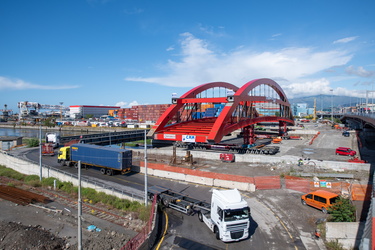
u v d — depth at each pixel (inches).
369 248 473.7
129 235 897.5
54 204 1250.0
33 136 5017.2
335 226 725.3
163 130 2477.9
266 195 1175.0
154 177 1576.0
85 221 1034.7
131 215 1065.5
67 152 1903.3
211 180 1368.1
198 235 812.0
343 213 812.0
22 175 1854.1
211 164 1964.8
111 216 1080.8
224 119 2059.5
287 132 3828.7
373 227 477.4
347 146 2630.4
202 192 1245.1
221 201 770.2
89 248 811.4
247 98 2378.2
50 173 1696.6
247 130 2620.6
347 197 974.4
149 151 2529.5
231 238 741.9
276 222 892.6
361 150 2356.1
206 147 2650.1
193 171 1438.2
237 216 745.0
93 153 1718.8
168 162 2037.4
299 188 1263.5
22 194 1374.3
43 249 817.5
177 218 956.6
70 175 1558.8
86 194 1337.4
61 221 1048.2
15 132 5920.3
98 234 916.0
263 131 4532.5
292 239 768.3
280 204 1058.1
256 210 1002.7
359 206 964.0
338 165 1647.4
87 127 6245.1
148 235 733.9
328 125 5265.8
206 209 900.6
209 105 5639.8
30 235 896.3
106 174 1658.5
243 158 2032.5
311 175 1487.5
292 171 1610.5
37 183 1590.8
